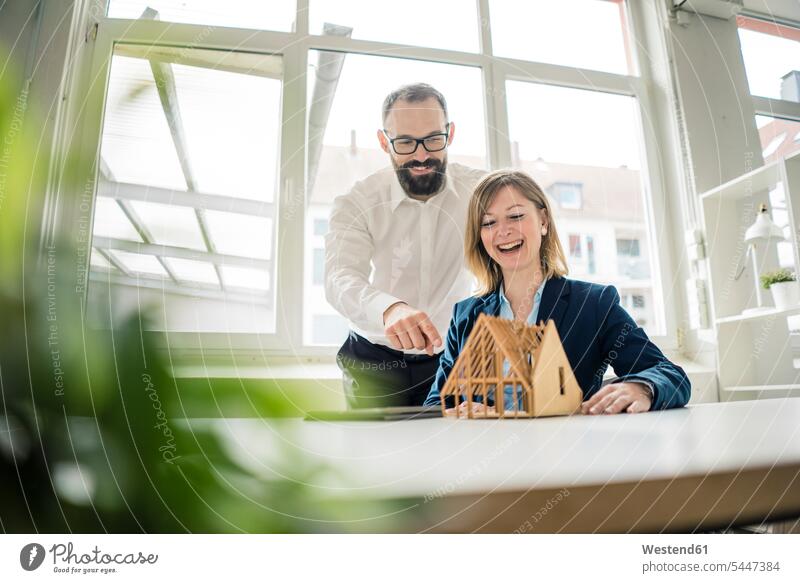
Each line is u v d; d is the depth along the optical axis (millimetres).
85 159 1276
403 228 1287
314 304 1665
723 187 1567
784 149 1870
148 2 1482
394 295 1269
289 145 1503
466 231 953
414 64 1674
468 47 1705
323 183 2064
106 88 1389
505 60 1699
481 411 585
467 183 1324
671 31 1787
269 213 1490
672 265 1763
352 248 1245
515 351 551
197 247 1418
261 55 1551
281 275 1440
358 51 1599
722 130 1771
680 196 1759
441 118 1298
